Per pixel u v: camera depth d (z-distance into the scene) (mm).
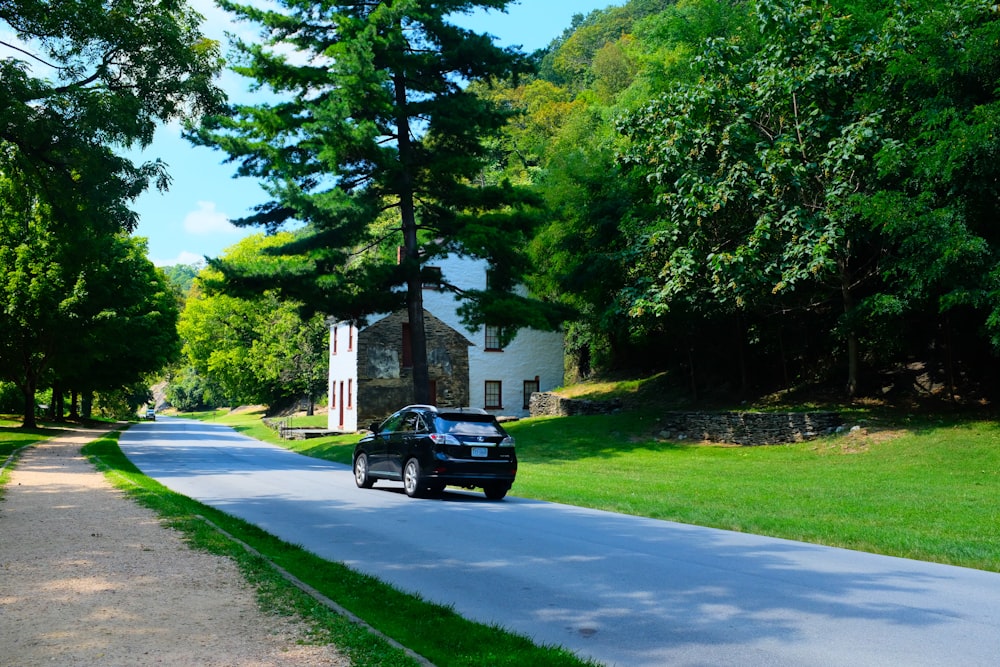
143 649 5074
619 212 32688
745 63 26688
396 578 8141
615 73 75500
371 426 18156
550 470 22266
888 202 20344
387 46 26812
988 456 19703
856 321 24453
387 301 29172
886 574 8430
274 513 13469
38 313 40062
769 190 25016
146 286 46969
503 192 29672
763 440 25969
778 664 5375
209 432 59219
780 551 9891
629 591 7574
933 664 5375
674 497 15773
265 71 26922
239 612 6070
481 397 46469
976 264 19625
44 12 16109
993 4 20734
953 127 19422
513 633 5812
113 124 16141
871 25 24625
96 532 10070
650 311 27188
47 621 5785
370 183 29406
